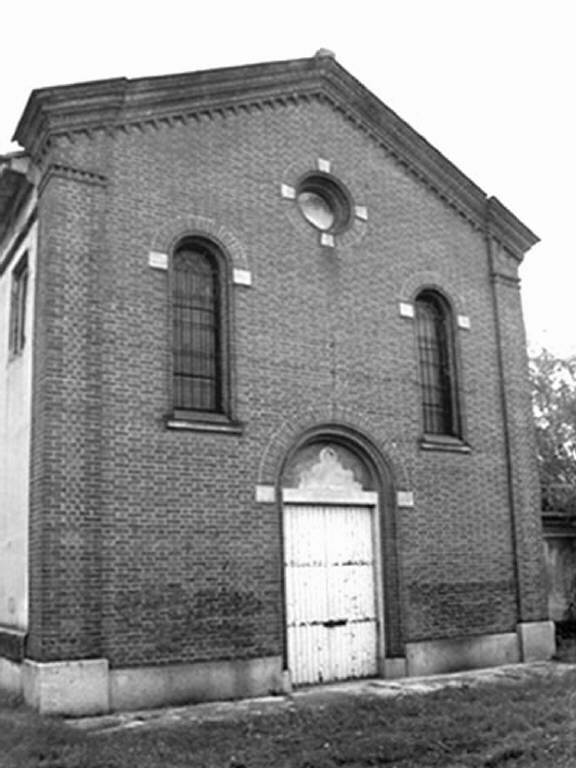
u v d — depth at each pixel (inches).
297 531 533.3
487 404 631.8
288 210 567.2
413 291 612.7
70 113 493.0
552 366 923.4
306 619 524.1
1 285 598.9
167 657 462.3
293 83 587.5
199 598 478.9
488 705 424.5
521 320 671.1
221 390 518.6
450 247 642.2
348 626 539.5
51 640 433.1
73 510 451.2
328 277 572.7
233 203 544.4
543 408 914.1
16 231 567.5
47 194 487.2
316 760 328.8
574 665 577.3
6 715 415.8
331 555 543.2
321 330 561.0
